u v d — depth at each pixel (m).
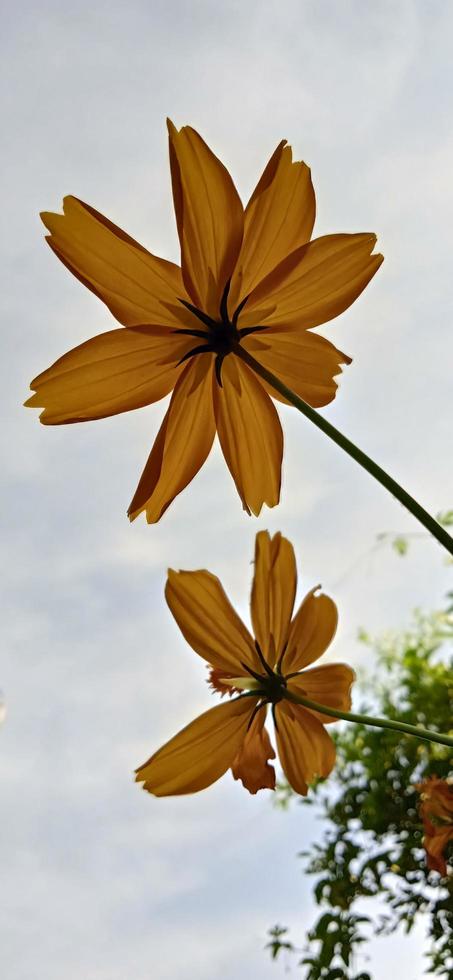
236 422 0.30
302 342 0.30
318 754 0.33
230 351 0.30
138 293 0.30
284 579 0.33
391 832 0.58
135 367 0.30
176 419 0.30
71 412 0.30
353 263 0.30
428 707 0.60
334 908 0.57
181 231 0.29
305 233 0.30
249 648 0.32
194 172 0.29
